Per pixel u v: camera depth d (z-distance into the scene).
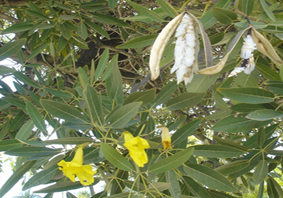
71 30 1.12
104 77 0.68
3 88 0.89
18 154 0.62
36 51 0.92
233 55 0.56
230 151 0.66
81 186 0.68
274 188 0.78
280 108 0.60
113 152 0.53
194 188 0.69
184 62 0.41
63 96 0.83
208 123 1.57
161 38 0.41
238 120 0.65
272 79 0.67
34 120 0.67
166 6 0.51
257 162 0.71
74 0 0.97
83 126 0.62
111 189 0.69
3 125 0.94
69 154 0.66
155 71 0.41
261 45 0.44
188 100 0.68
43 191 0.65
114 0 0.80
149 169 0.58
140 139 0.51
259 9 0.66
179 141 0.67
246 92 0.56
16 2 1.05
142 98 0.64
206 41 0.39
